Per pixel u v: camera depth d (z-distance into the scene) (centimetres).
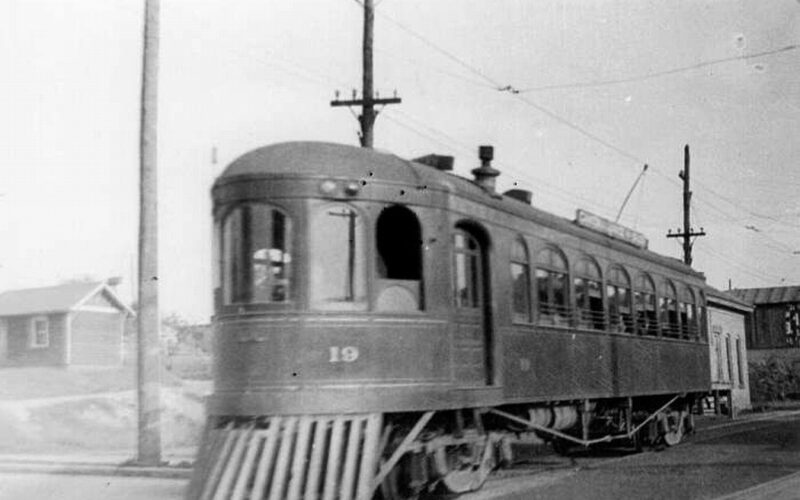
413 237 1105
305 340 1005
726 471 1456
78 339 4075
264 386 1000
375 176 1063
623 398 1728
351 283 1034
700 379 2131
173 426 2845
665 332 1936
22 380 3659
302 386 995
